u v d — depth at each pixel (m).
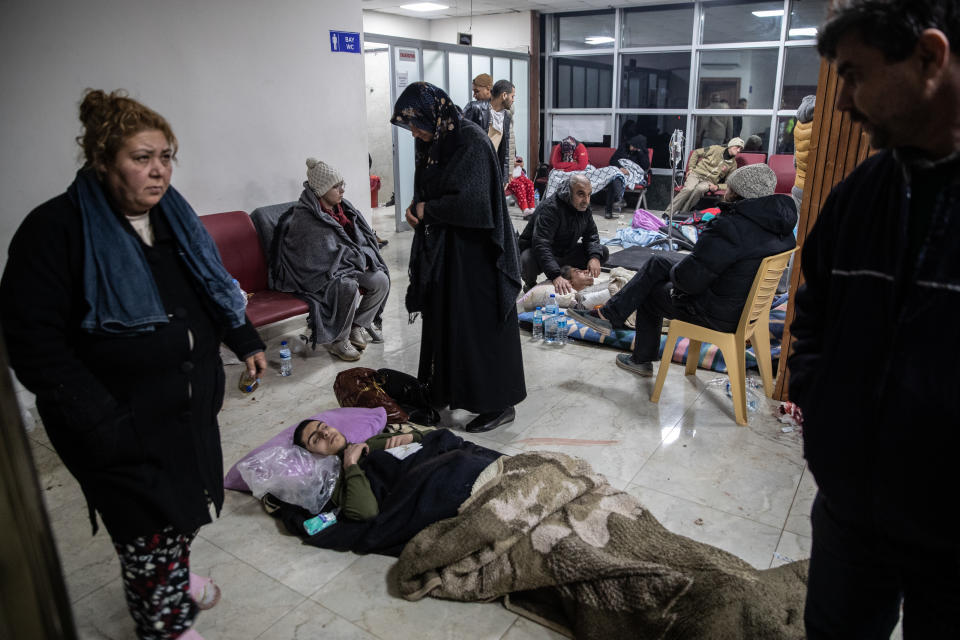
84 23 3.22
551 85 9.75
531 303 4.27
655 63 8.77
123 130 1.26
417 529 2.08
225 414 3.13
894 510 0.91
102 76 3.33
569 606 1.78
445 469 2.21
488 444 2.79
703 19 8.30
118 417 1.34
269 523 2.30
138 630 1.51
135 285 1.33
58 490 2.49
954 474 0.84
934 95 0.79
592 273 4.30
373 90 9.20
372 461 2.34
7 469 0.53
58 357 1.27
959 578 0.89
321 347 4.00
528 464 2.17
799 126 4.17
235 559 2.11
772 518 2.29
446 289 2.69
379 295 3.88
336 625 1.83
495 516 1.93
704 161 7.73
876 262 0.92
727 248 2.71
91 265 1.29
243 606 1.90
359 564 2.08
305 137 4.40
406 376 3.05
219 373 1.58
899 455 0.88
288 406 3.21
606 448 2.76
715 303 2.87
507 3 8.55
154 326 1.37
